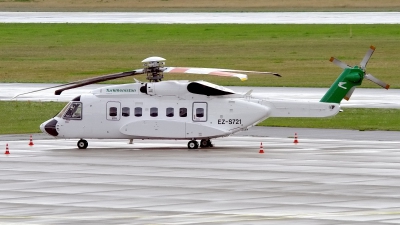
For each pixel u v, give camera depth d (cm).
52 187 9425
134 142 14025
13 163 11338
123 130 12962
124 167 10938
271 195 8856
